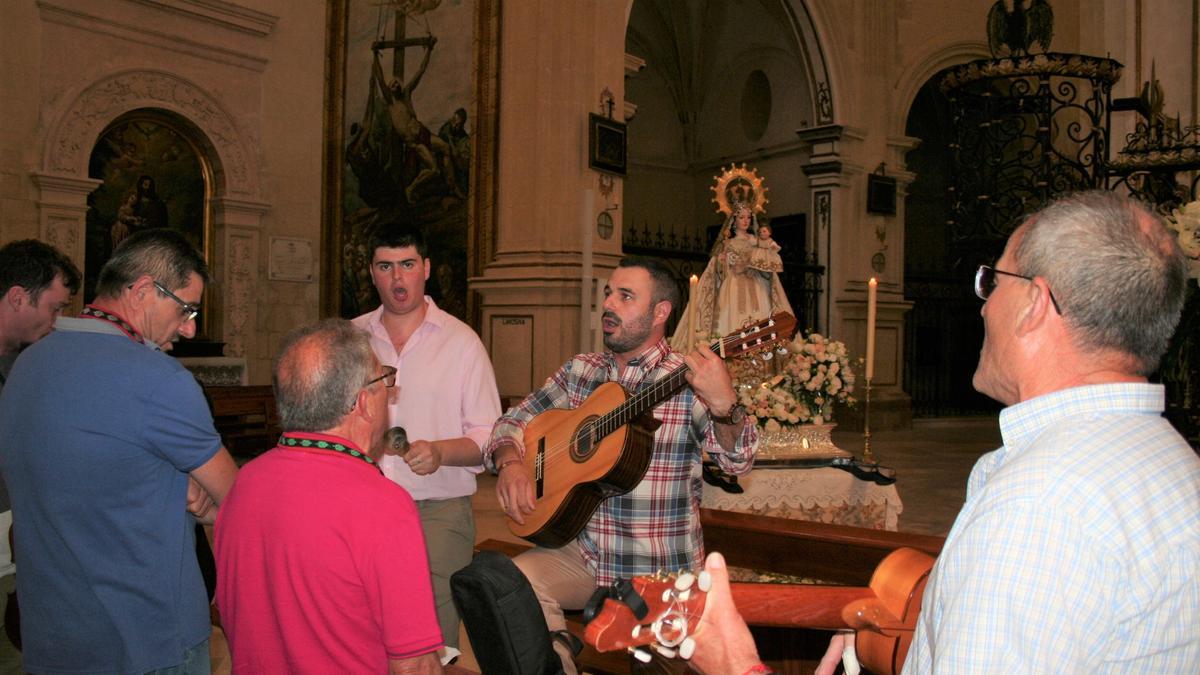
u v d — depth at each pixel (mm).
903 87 15070
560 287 9945
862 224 14516
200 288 2287
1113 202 1175
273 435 9719
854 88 14359
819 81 14273
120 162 9898
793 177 16203
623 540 2693
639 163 18656
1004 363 1223
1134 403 1116
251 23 10742
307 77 11469
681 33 18297
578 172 10195
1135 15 4742
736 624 1266
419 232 3301
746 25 17156
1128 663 1014
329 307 11641
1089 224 1149
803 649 3410
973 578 1025
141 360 2031
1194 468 1089
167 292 2199
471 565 1486
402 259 3213
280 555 1694
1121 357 1146
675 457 2674
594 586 2783
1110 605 993
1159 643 1013
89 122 9406
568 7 10195
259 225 10977
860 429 13977
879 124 14711
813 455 4566
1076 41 14922
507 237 10344
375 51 11469
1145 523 1016
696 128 18938
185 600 2080
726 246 6508
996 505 1049
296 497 1709
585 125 10203
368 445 1896
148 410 1987
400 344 3303
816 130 14289
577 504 2641
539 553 2809
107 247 9812
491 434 3029
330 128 11672
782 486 4402
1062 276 1146
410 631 1686
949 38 15617
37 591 2008
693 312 4613
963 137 5676
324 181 11672
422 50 11141
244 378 10523
